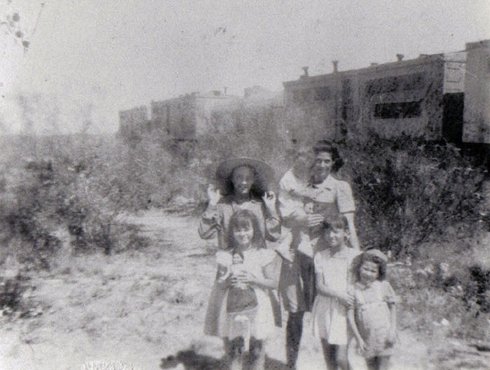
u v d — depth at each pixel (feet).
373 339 9.52
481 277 14.52
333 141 18.52
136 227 21.90
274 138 19.69
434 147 19.34
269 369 10.67
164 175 22.65
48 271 17.33
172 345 11.90
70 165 20.49
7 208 19.54
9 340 12.32
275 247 10.16
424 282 14.51
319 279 9.67
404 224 17.01
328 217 9.72
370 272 9.50
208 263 18.15
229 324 9.52
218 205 10.50
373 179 17.47
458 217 17.17
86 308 13.91
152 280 16.20
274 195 10.36
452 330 12.26
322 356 11.48
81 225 19.84
